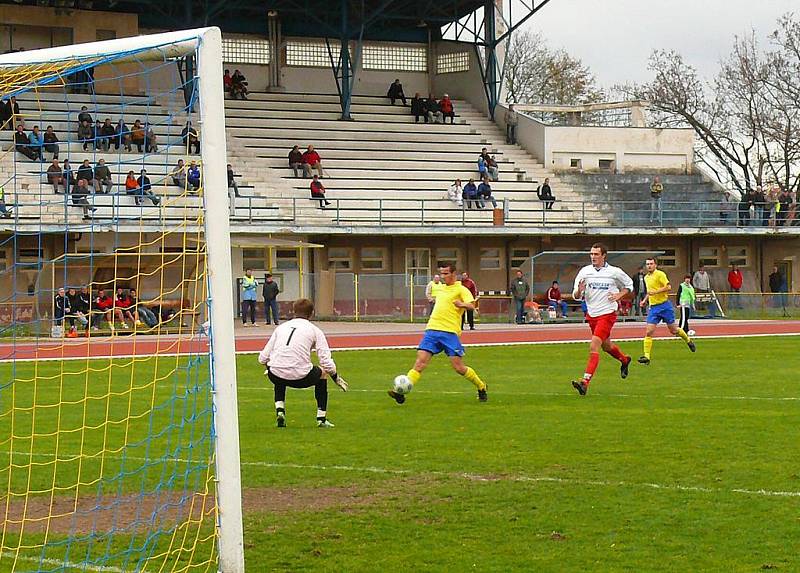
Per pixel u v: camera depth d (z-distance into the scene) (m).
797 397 18.77
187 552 9.30
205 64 8.99
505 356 28.75
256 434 15.16
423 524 10.02
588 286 19.48
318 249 50.44
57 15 54.47
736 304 51.16
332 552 9.17
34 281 40.06
